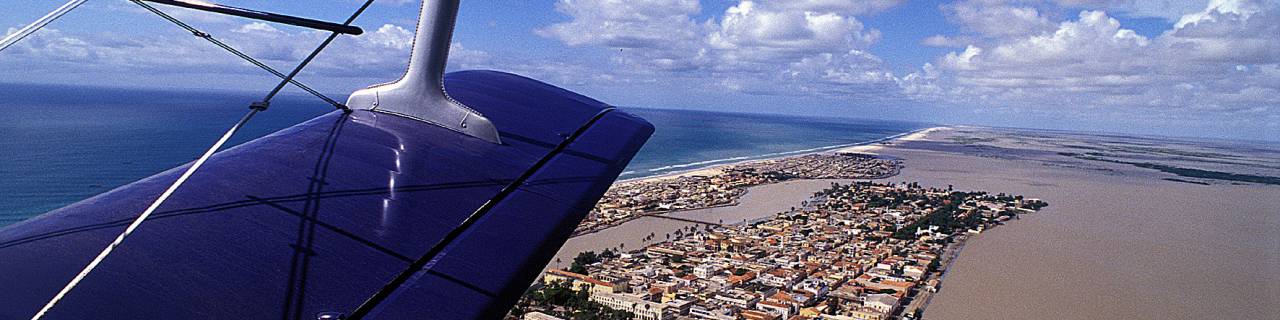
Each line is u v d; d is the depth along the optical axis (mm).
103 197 4203
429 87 6016
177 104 174875
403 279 3713
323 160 4855
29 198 43062
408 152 5273
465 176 5141
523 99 8070
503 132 6484
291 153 4926
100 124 103812
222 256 3541
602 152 6754
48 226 3727
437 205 4598
